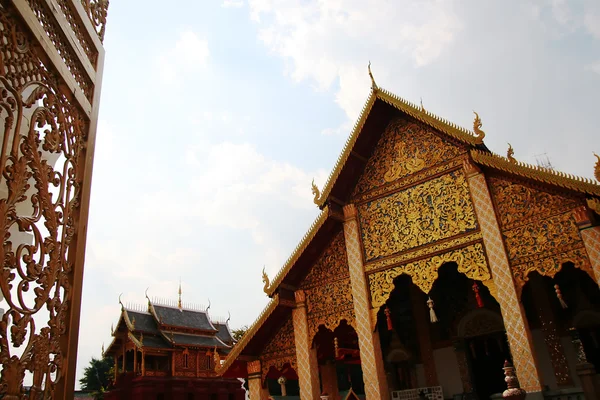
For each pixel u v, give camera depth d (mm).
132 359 37625
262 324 15359
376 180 14930
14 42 3215
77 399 52250
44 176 3428
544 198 11703
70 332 3580
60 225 3658
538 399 10469
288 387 39594
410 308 19406
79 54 4195
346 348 19219
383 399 12797
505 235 12008
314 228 15047
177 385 35219
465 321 18141
